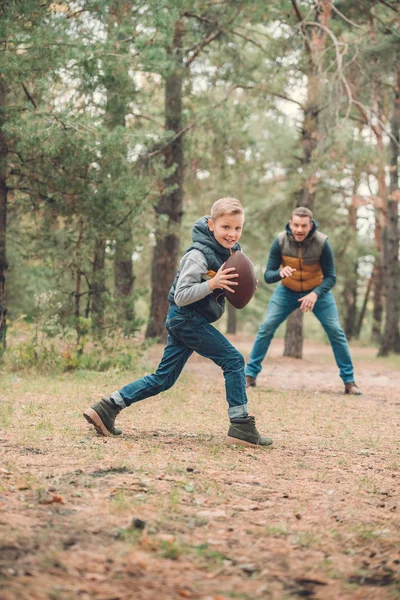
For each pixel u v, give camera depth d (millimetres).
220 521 3291
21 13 9828
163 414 6676
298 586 2568
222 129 16766
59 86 10945
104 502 3418
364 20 16859
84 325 10695
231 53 16297
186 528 3141
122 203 10828
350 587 2564
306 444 5613
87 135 9758
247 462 4703
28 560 2566
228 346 5270
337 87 14883
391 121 20891
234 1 15023
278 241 9430
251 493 3857
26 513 3170
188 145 17672
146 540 2861
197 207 25609
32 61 9812
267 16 15430
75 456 4426
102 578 2484
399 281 24328
